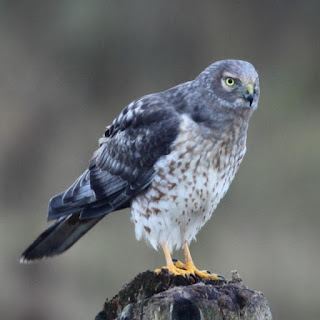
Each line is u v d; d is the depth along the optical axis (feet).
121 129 28.45
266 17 68.49
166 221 27.40
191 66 67.82
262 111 63.52
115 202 28.02
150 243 27.76
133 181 27.66
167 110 27.32
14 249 56.49
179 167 26.86
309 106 65.05
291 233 53.47
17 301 52.70
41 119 65.87
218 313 22.22
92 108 67.00
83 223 28.58
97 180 28.48
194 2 67.62
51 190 62.39
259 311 22.50
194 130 26.76
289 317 50.31
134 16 67.36
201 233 51.90
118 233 53.36
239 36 68.18
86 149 64.75
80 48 67.77
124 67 67.62
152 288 23.73
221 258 51.62
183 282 23.85
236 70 26.73
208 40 67.87
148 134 27.27
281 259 52.03
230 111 26.91
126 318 22.22
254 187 55.16
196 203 27.27
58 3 68.49
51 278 52.90
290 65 67.92
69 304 51.88
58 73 67.56
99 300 51.72
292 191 55.11
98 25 67.51
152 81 67.56
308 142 58.70
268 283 51.19
